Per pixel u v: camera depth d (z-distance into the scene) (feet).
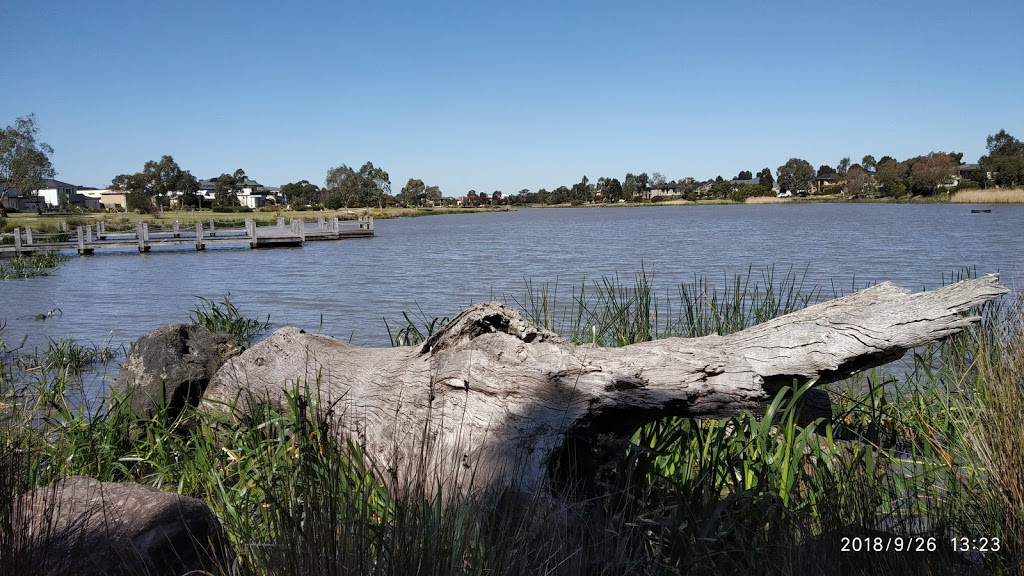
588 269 61.98
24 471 8.55
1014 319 11.33
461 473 10.11
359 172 356.59
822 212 222.69
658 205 460.55
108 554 7.35
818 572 8.09
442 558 7.11
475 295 45.70
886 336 11.23
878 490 10.20
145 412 15.65
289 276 60.59
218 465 12.85
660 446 11.23
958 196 278.26
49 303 45.27
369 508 8.95
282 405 14.16
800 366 11.60
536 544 8.27
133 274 64.85
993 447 9.39
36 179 156.66
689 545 8.93
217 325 30.32
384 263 71.87
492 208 443.32
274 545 7.29
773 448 11.64
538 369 10.77
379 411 12.28
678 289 44.09
